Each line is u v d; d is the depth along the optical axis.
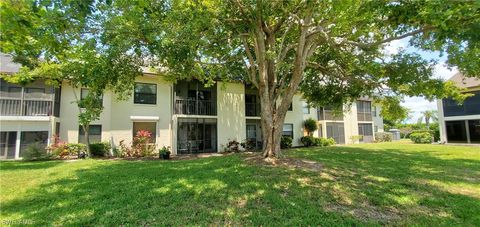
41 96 15.09
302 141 22.70
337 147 19.36
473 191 6.35
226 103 19.14
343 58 11.88
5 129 14.55
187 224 4.33
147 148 15.70
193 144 18.00
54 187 6.65
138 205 5.20
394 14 5.78
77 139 15.82
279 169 8.45
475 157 12.35
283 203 5.27
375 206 5.25
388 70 11.23
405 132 46.12
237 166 9.19
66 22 4.85
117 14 7.24
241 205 5.20
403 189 6.36
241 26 9.12
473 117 21.66
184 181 7.09
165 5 7.61
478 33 5.07
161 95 17.41
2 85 14.60
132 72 9.32
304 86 14.67
